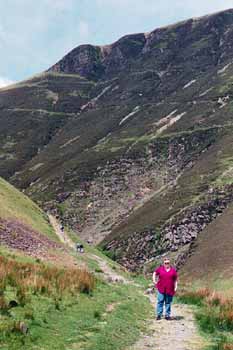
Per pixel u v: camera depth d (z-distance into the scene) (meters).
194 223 110.06
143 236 113.25
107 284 30.03
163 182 164.88
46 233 63.25
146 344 16.05
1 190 73.00
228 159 143.12
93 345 14.96
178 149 183.62
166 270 21.03
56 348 14.23
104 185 174.88
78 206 166.12
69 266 42.62
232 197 116.19
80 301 21.36
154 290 33.16
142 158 185.38
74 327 16.80
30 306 18.14
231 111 199.12
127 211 152.62
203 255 72.38
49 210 168.12
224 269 57.94
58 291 21.78
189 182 138.25
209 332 18.41
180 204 122.25
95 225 151.00
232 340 17.03
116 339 16.09
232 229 77.25
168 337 17.25
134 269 104.06
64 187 181.50
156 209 130.62
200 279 60.50
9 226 48.28
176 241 106.62
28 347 13.84
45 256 43.66
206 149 175.00
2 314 16.20
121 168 182.12
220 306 23.70
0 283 20.08
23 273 23.42
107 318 18.97
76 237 82.44
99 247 124.31
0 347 13.34
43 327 16.02
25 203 79.31
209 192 122.00
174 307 24.97
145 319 20.47
